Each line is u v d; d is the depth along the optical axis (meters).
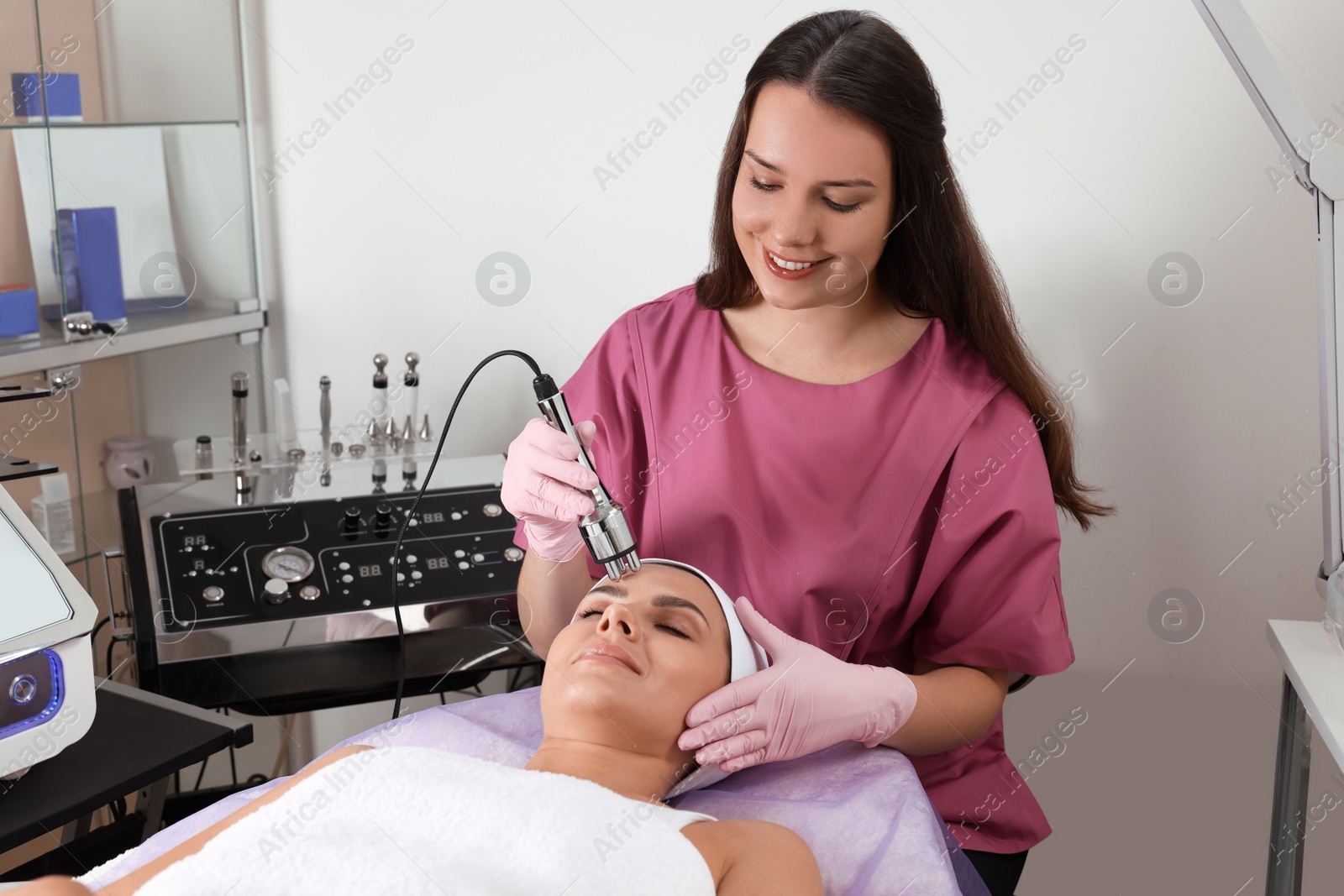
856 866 1.06
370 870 0.86
